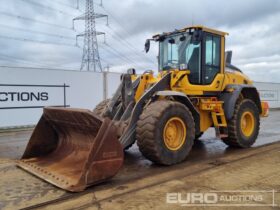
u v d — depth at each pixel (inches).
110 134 173.5
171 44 273.1
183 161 231.5
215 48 273.0
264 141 326.3
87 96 560.1
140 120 207.3
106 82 585.0
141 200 152.3
